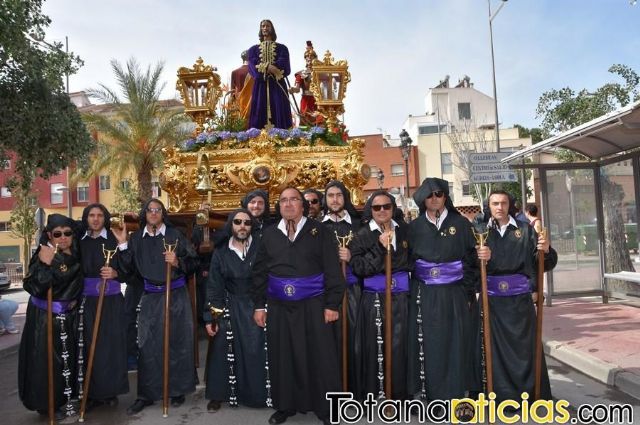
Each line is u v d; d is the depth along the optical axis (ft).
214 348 15.90
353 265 14.92
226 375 15.76
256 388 15.49
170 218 23.13
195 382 16.56
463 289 14.67
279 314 14.32
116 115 63.31
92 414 15.74
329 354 14.14
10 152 39.60
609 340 21.16
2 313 29.73
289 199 14.10
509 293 14.55
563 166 30.63
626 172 28.66
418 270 14.67
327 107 24.97
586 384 17.37
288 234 14.44
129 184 91.97
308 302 14.24
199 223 19.04
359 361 15.20
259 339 15.57
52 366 14.76
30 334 15.38
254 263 14.70
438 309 14.19
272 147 23.16
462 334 14.21
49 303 14.84
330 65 24.77
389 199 14.51
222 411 15.65
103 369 15.71
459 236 14.48
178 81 25.50
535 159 33.71
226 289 16.11
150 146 62.13
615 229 29.68
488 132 117.60
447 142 119.85
